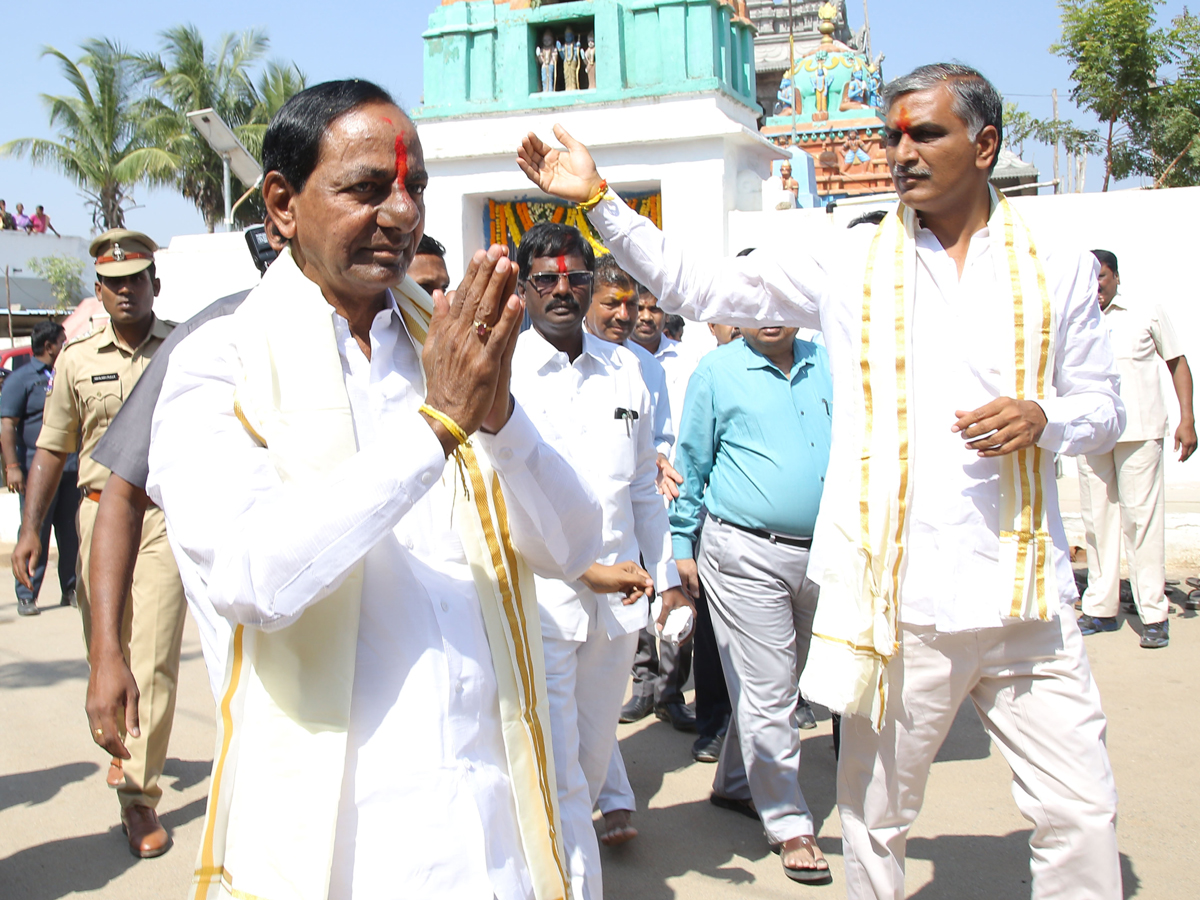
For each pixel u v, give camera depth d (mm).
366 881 1552
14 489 7742
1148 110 17328
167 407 1637
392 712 1600
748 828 3895
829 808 4082
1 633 6742
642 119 9547
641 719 5156
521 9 9938
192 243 11102
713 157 9391
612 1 9680
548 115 9820
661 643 5008
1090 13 17578
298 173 1634
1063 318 2551
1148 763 4281
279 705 1560
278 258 1736
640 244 2768
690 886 3451
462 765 1653
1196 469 8664
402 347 1799
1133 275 8719
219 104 28391
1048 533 2479
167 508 1581
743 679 3592
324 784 1522
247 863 1527
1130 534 5887
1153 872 3410
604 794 3701
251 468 1560
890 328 2498
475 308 1483
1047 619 2438
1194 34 17328
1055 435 2393
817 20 20297
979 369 2500
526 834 1717
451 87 10133
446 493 1784
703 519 3971
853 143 14484
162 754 3797
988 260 2541
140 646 3766
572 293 3395
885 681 2473
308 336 1640
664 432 4734
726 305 2795
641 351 4738
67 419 4164
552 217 10211
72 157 28141
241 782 1562
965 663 2520
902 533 2459
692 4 9539
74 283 30016
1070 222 8828
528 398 3367
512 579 1792
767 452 3576
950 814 3926
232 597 1436
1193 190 8531
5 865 3678
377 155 1601
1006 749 2586
